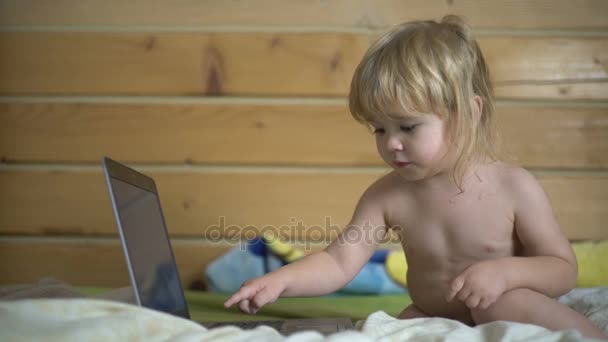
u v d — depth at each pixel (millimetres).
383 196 1605
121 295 1530
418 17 2602
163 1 2633
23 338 806
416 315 1579
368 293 2330
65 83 2641
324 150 2625
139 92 2641
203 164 2650
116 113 2641
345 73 2613
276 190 2635
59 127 2643
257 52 2623
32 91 2645
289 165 2639
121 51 2637
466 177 1482
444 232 1507
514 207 1467
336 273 1547
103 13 2639
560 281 1357
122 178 1115
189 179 2639
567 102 2629
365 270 2338
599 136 2600
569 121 2604
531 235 1449
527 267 1316
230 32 2621
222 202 2641
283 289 1432
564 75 2607
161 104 2633
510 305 1258
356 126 2619
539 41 2604
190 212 2639
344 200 2629
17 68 2641
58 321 848
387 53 1437
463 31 1530
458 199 1490
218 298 2160
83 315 890
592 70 2609
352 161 2623
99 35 2633
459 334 1002
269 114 2625
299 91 2623
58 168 2664
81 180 2648
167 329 897
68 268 2654
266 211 2639
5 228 2650
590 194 2586
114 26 2643
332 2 2613
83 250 2652
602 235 2584
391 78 1383
